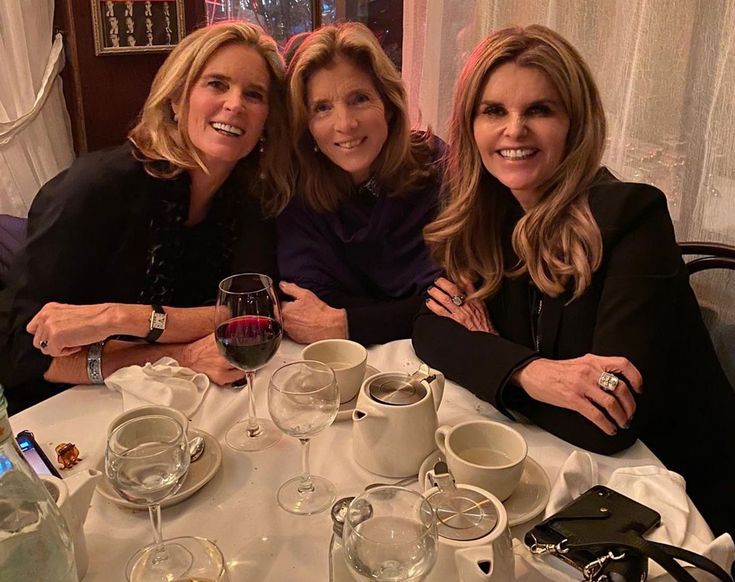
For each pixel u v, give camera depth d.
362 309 1.49
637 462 1.05
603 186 1.36
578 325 1.31
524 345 1.41
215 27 1.57
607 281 1.28
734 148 1.78
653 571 0.79
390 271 1.75
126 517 0.91
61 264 1.51
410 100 2.85
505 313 1.44
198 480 0.96
